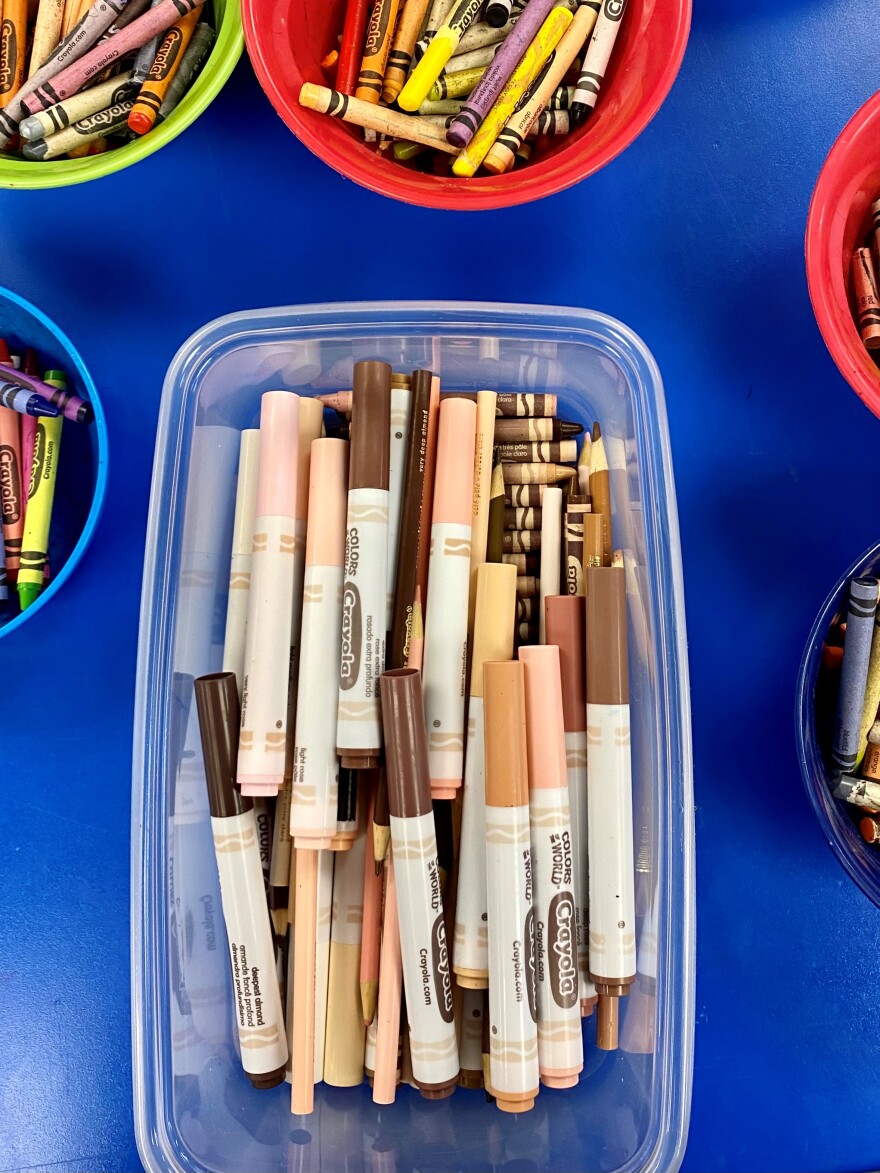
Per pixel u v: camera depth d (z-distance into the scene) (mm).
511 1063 563
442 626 607
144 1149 609
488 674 562
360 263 768
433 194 610
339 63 676
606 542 635
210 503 679
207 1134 649
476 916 594
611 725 595
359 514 595
